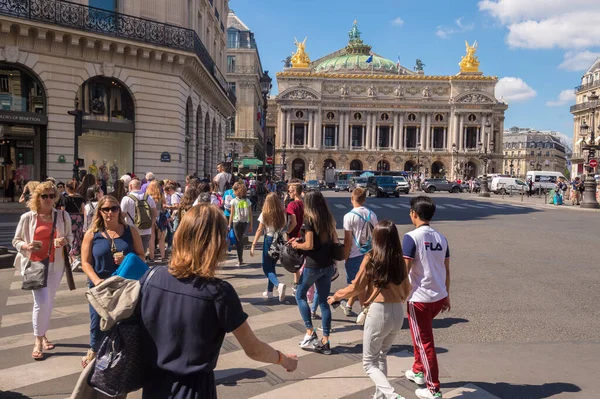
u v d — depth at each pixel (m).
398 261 4.46
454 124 102.06
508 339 6.43
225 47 41.12
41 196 5.75
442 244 4.80
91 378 2.71
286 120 102.12
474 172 104.12
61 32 19.28
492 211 28.25
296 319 7.25
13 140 19.97
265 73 29.56
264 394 4.78
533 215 25.52
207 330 2.56
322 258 5.93
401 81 103.06
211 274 2.62
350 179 68.31
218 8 37.03
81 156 20.97
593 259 12.29
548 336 6.56
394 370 5.42
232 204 11.02
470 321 7.20
